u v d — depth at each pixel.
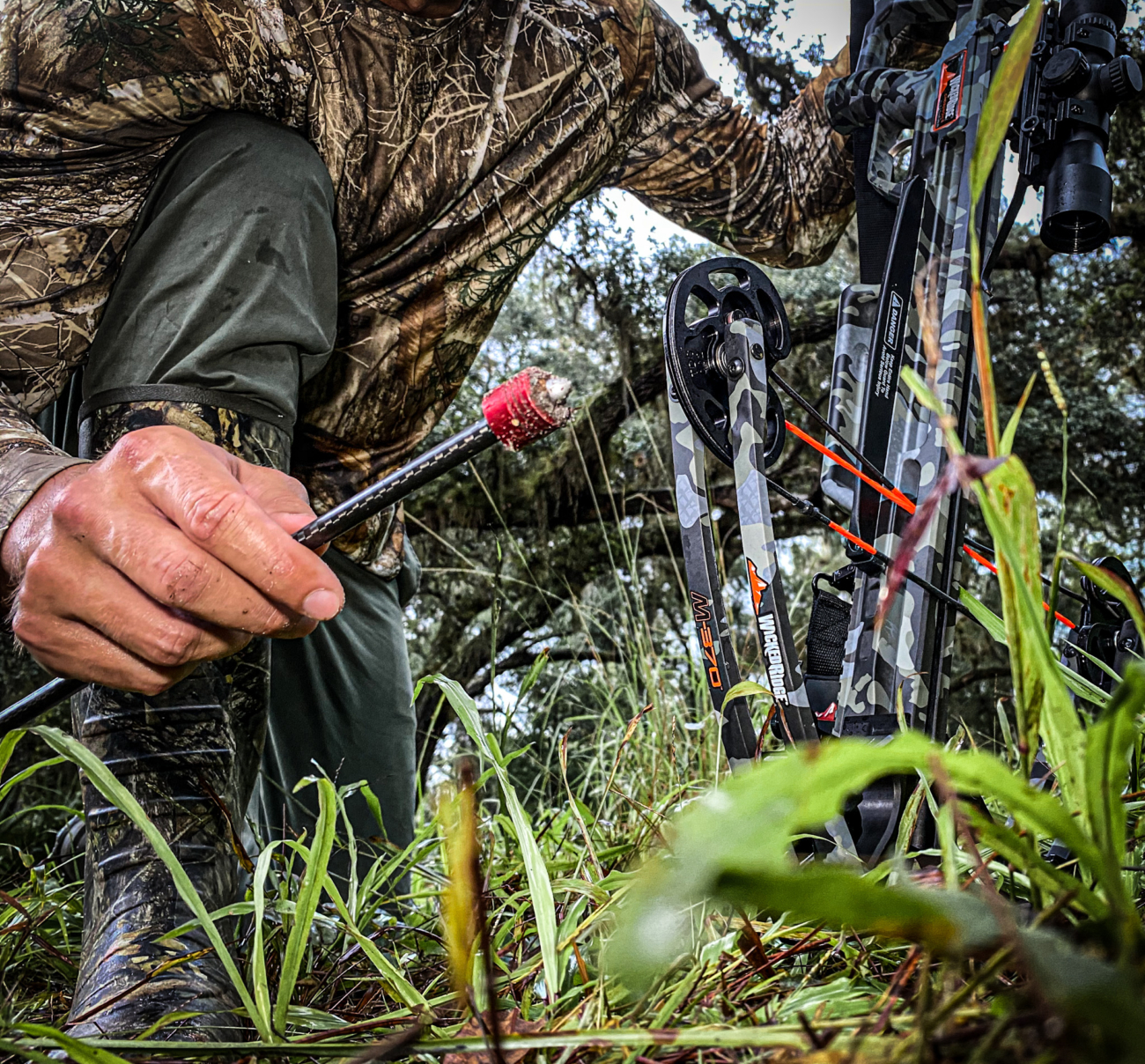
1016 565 0.55
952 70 1.39
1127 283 5.27
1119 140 4.91
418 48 1.66
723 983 0.78
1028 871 0.59
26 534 0.99
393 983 0.87
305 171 1.46
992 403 0.56
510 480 5.14
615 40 1.91
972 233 0.54
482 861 1.37
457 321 1.85
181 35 1.40
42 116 1.34
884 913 0.37
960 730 1.12
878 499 1.25
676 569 4.33
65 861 1.46
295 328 1.36
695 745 2.38
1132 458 5.16
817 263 2.27
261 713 1.29
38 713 1.01
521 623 5.07
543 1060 0.68
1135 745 0.92
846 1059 0.54
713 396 1.26
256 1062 0.81
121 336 1.30
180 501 0.91
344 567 1.96
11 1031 0.73
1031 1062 0.46
